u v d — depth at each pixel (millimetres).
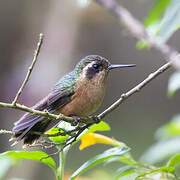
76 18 14805
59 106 6707
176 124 7926
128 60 18641
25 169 13125
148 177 5230
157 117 18125
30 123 5996
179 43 16844
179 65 4988
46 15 15695
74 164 15328
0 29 17438
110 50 18156
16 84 15383
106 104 18641
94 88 6777
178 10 5711
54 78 14250
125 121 18125
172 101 18250
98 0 7246
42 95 13969
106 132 17484
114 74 18844
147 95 18625
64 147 5039
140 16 17531
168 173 5078
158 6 6621
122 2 17594
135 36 6684
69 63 14664
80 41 16266
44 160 4902
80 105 6738
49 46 14648
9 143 15445
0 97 15328
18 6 17359
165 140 8648
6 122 15531
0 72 16344
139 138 17250
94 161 4852
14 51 17344
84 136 5562
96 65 6922
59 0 14781
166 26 5781
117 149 5027
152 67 18562
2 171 7000
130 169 5391
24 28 17438
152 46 6215
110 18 15375
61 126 5758
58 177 4930
